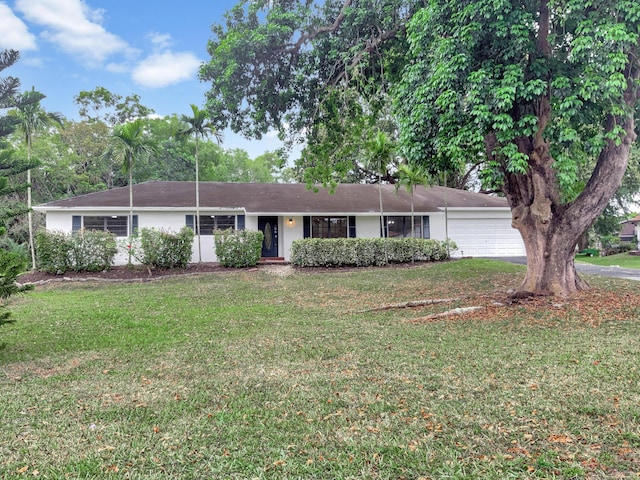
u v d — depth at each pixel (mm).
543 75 7297
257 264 17109
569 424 3283
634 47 6988
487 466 2711
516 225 9219
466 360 5117
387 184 25391
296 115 11656
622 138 7930
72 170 28516
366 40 10102
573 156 8484
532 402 3736
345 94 10641
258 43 9523
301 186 22516
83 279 14477
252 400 3988
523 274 13031
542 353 5309
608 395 3826
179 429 3381
